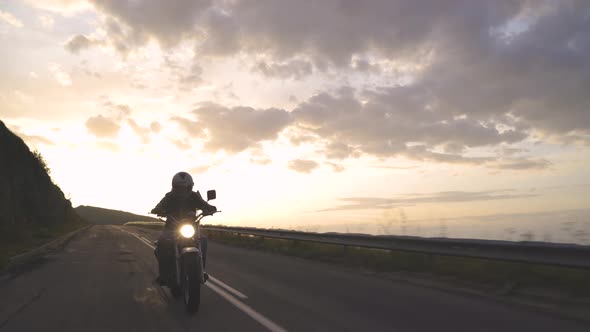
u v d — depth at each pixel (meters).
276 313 6.83
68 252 17.34
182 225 6.91
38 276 10.77
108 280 10.12
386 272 11.75
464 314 6.89
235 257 15.88
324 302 7.70
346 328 6.01
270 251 18.84
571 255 7.83
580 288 8.00
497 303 7.73
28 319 6.41
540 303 7.70
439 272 10.80
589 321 6.50
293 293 8.55
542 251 8.32
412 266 11.62
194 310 6.69
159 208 7.48
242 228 24.16
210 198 7.46
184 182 7.44
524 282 8.76
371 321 6.40
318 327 6.03
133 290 8.80
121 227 55.97
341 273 11.57
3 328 5.93
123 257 15.41
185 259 6.75
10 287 9.17
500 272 9.55
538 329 6.07
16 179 29.19
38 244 19.03
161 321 6.31
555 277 8.59
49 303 7.54
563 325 6.29
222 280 10.16
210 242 25.77
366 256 13.55
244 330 5.85
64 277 10.59
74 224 50.81
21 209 27.69
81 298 7.98
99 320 6.36
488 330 6.02
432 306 7.46
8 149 29.33
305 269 12.43
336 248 15.94
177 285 7.64
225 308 7.17
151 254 16.62
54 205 38.66
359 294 8.50
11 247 16.94
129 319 6.42
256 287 9.22
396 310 7.14
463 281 9.89
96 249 18.89
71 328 5.93
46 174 40.34
